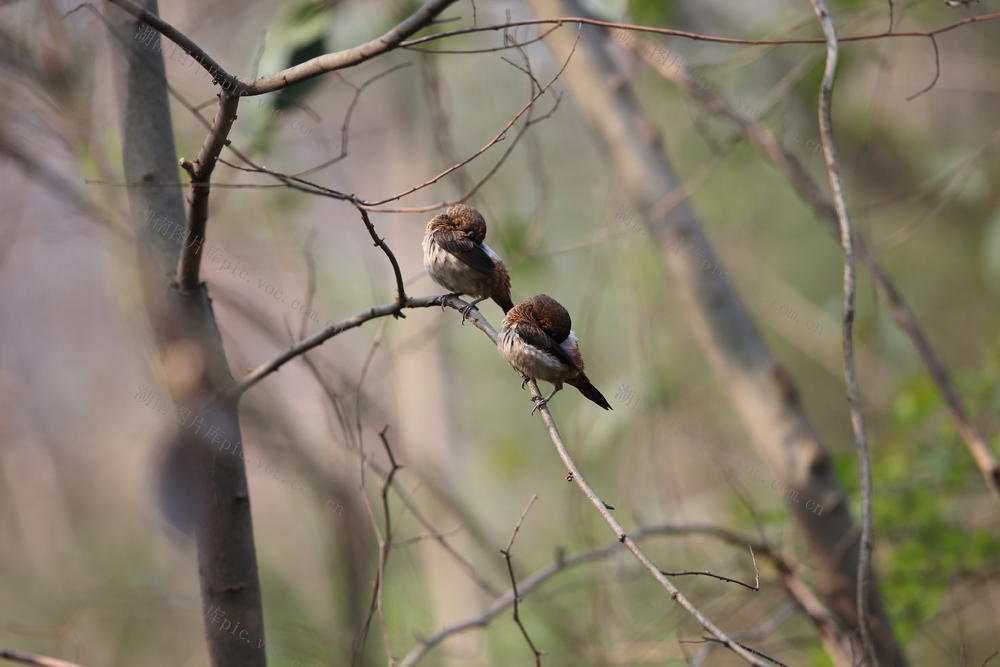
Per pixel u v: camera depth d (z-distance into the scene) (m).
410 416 16.41
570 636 12.04
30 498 22.47
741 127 10.80
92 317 24.14
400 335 16.05
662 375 13.88
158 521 7.23
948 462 11.16
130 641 17.94
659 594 13.10
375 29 11.37
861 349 16.22
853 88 15.85
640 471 15.56
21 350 23.78
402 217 16.17
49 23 8.62
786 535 11.34
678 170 17.92
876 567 10.71
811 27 12.97
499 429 21.06
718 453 14.23
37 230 12.77
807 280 21.69
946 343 19.61
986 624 13.87
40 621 19.28
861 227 14.12
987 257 14.47
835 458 11.87
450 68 17.80
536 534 19.52
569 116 18.80
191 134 11.97
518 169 17.52
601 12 10.87
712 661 11.72
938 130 18.27
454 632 9.40
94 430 24.38
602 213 14.58
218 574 6.98
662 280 14.96
